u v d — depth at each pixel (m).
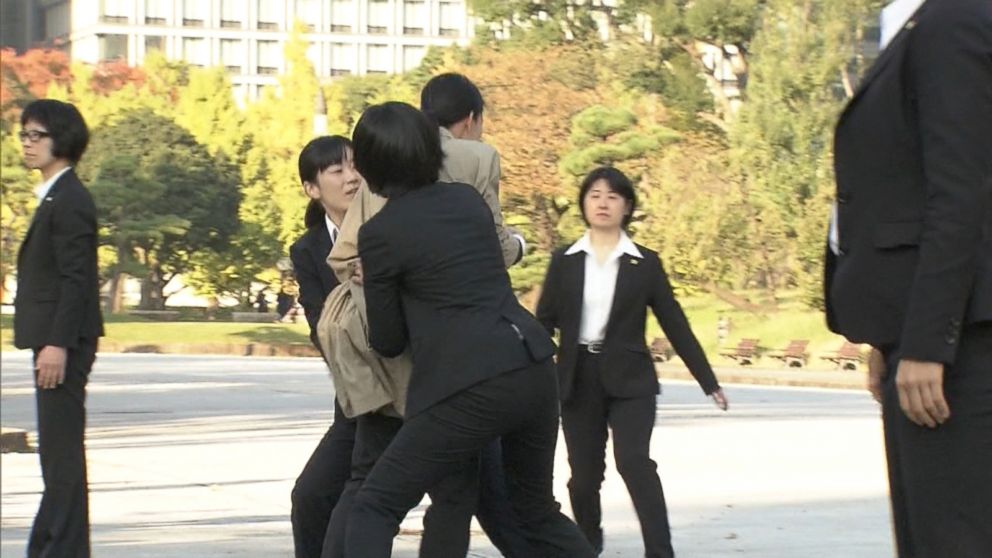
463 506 6.09
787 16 47.47
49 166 7.25
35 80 59.84
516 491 6.18
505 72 51.34
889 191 4.34
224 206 60.22
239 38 83.31
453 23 82.38
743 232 47.91
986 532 4.21
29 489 11.95
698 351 8.27
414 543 9.18
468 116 6.54
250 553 8.81
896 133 4.30
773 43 47.47
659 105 50.81
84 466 7.32
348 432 6.92
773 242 47.62
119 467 13.80
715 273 48.28
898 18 4.39
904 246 4.32
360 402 6.07
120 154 59.31
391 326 5.75
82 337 7.24
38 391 7.25
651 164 49.00
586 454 8.24
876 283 4.37
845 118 4.44
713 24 49.47
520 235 6.65
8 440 15.23
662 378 38.53
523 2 52.00
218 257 60.38
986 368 4.20
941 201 4.11
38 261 7.21
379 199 6.17
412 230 5.61
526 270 48.12
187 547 9.02
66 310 7.11
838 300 4.46
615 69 51.12
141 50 83.44
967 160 4.09
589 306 8.16
